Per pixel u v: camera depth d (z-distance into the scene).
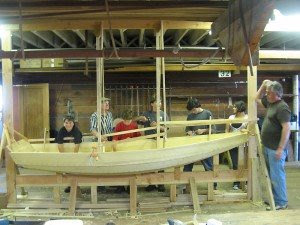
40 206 4.04
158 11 2.52
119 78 7.04
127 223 2.37
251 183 4.29
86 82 7.05
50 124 7.05
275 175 3.87
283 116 3.68
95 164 3.81
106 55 2.15
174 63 6.36
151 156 3.84
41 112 6.80
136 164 3.86
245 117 4.80
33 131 6.79
